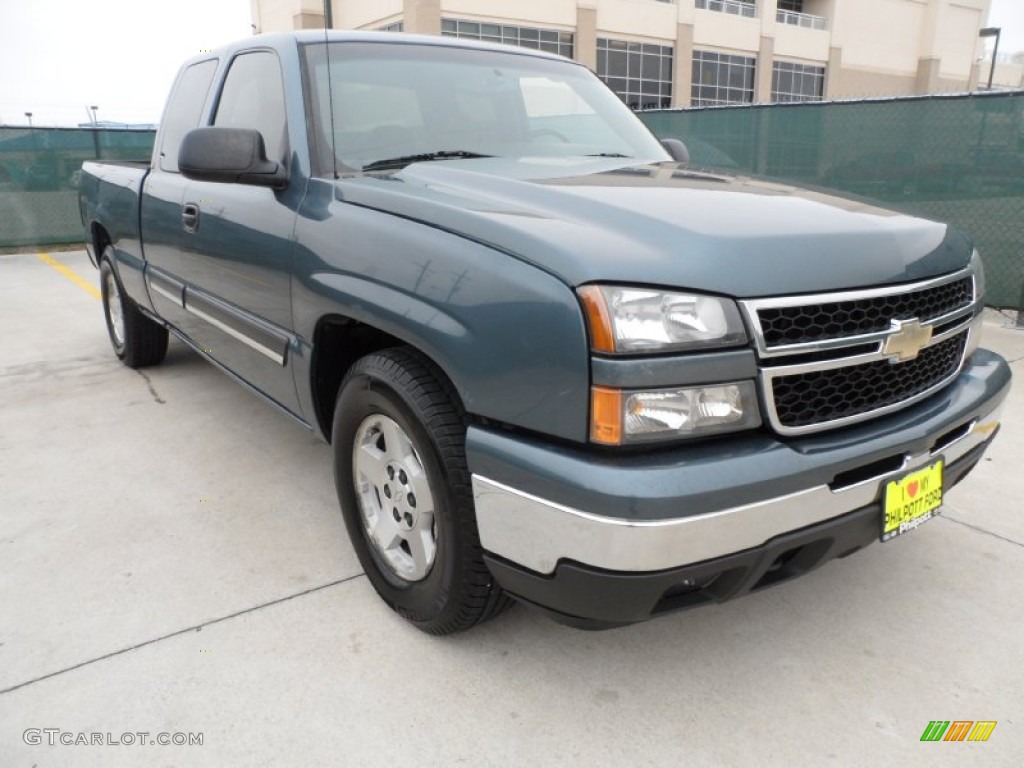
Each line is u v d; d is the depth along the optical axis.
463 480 1.95
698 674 2.17
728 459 1.67
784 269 1.77
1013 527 2.95
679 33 33.22
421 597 2.21
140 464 3.54
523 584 1.85
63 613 2.42
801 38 38.16
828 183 7.33
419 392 2.00
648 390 1.63
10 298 7.63
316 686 2.11
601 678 2.15
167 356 5.37
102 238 5.06
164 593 2.53
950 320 2.12
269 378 2.92
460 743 1.92
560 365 1.67
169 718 1.99
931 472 2.04
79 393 4.55
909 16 42.94
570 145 3.13
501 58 3.30
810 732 1.95
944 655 2.24
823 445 1.79
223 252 3.01
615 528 1.60
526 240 1.79
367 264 2.15
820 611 2.45
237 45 3.35
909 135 6.64
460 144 2.87
